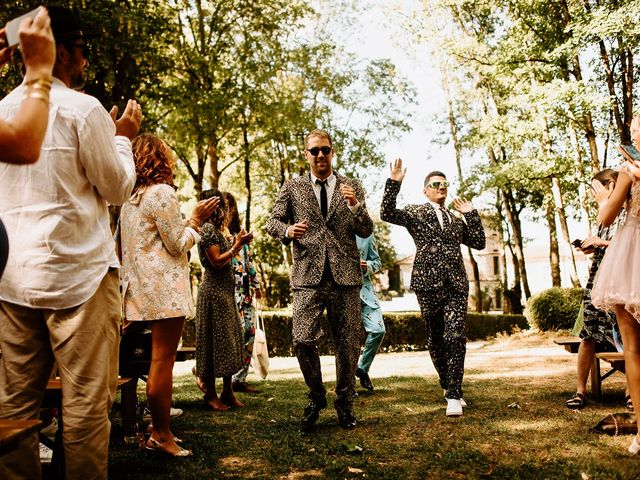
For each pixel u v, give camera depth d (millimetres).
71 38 2305
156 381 3312
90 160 2201
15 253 2131
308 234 4160
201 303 4941
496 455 3309
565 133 17391
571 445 3455
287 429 4051
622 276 3334
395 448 3506
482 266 46812
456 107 23156
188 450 3461
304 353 4004
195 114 16125
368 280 5883
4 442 1466
